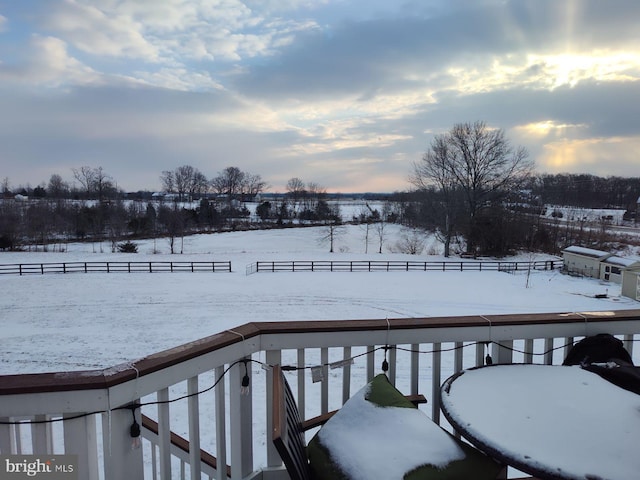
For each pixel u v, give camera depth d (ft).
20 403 3.94
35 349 38.11
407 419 5.57
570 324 7.22
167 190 298.56
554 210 175.32
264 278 77.66
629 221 185.78
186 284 71.10
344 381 6.65
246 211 223.10
